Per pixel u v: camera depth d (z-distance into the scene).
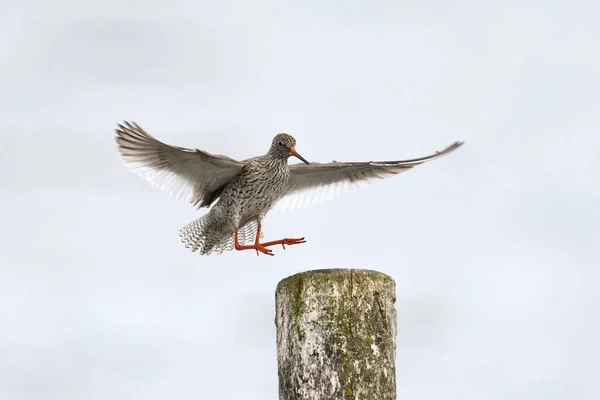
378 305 8.30
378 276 8.38
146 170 14.44
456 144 14.92
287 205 16.67
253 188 15.78
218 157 14.63
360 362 8.09
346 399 8.02
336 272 8.30
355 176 16.23
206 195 15.98
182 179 15.22
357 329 8.16
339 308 8.20
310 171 16.11
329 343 8.13
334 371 8.08
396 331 8.71
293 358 8.26
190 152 14.22
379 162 15.55
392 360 8.35
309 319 8.22
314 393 8.09
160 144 13.95
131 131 13.72
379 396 8.12
